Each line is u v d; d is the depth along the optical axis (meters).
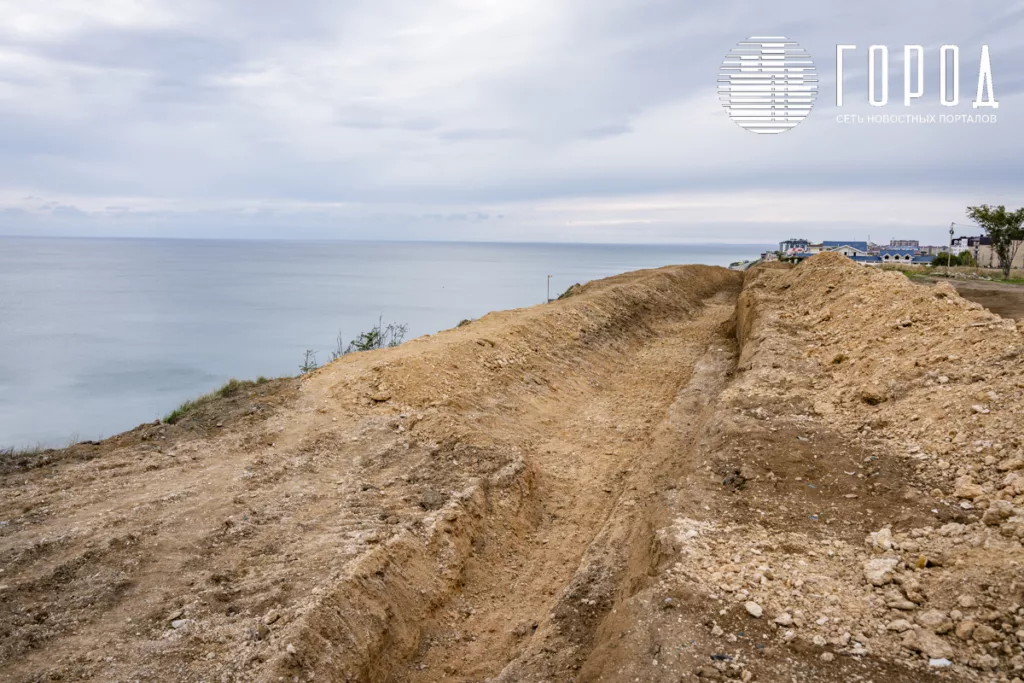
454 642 6.99
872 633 5.18
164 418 11.40
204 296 97.94
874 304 14.94
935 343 11.47
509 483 9.59
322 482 8.97
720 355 18.48
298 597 6.32
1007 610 5.09
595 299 22.08
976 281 29.16
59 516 7.56
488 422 12.22
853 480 7.93
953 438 8.39
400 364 12.85
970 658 4.77
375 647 6.32
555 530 9.46
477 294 96.75
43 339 54.31
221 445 9.92
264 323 64.62
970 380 9.74
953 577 5.65
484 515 8.82
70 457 9.33
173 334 57.41
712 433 10.05
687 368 18.02
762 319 17.00
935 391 9.79
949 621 5.15
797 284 20.03
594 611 6.86
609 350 19.11
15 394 36.06
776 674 4.77
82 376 40.47
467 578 7.97
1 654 5.48
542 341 16.97
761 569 6.16
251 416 11.06
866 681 4.64
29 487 8.30
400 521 7.94
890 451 8.57
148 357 46.25
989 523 6.43
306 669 5.60
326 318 67.94
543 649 6.34
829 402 10.71
